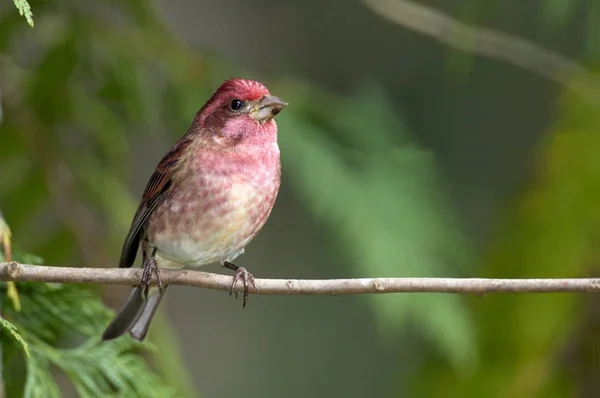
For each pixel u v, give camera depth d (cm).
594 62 1251
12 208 1100
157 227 973
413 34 1590
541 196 1207
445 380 1223
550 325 1175
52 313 882
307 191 1148
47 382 847
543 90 1539
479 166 1530
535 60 1282
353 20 1616
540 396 1179
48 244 1094
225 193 957
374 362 1590
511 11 1542
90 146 1151
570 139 1222
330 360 1594
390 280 799
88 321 894
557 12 1105
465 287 791
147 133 1246
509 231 1213
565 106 1250
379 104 1272
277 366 1596
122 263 1004
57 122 1112
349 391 1579
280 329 1612
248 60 1573
